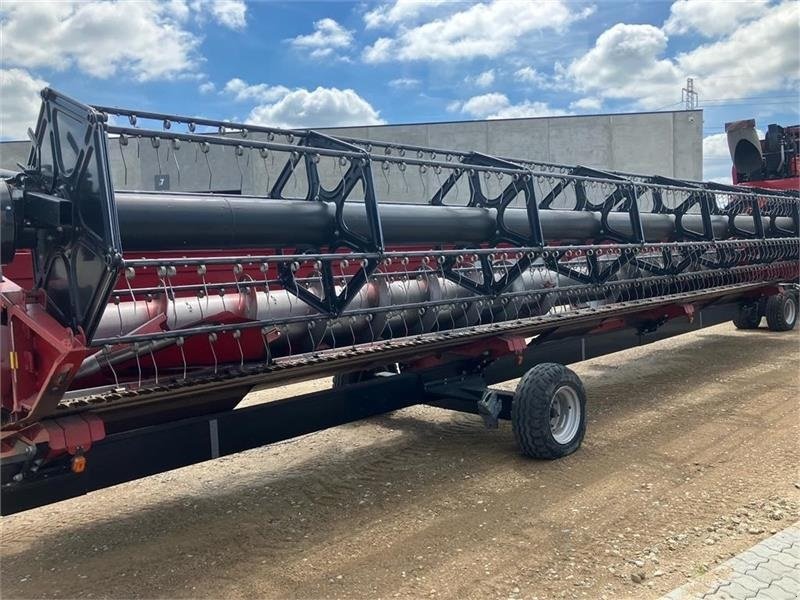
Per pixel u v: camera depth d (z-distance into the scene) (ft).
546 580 11.51
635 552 12.41
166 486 16.83
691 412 22.02
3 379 10.55
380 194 47.21
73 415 11.03
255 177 34.63
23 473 10.88
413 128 71.26
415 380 17.65
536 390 17.07
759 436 19.20
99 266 10.08
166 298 12.81
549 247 18.10
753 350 32.76
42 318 10.62
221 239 13.23
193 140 12.03
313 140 15.93
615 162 72.84
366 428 21.44
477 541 13.10
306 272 19.29
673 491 15.33
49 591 11.64
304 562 12.48
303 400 15.03
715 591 10.82
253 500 15.71
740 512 14.05
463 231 18.08
